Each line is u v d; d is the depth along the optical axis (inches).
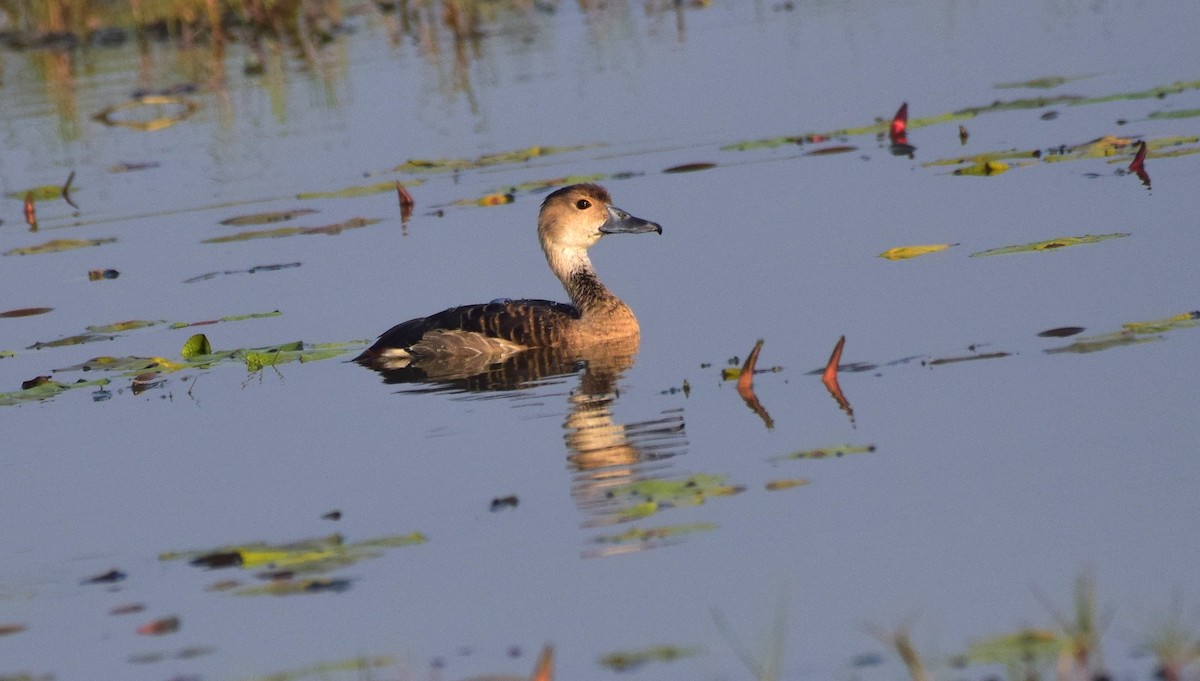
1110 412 469.4
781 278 665.0
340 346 634.8
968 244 676.1
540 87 1101.1
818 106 982.4
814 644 350.9
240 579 407.8
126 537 449.4
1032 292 599.5
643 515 427.5
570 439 499.2
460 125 1021.8
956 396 498.6
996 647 335.6
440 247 770.8
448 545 420.2
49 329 698.2
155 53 1320.1
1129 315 558.9
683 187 834.8
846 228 727.7
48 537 455.2
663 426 501.4
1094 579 368.8
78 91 1207.6
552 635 364.5
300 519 450.6
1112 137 811.4
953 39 1127.6
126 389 601.0
